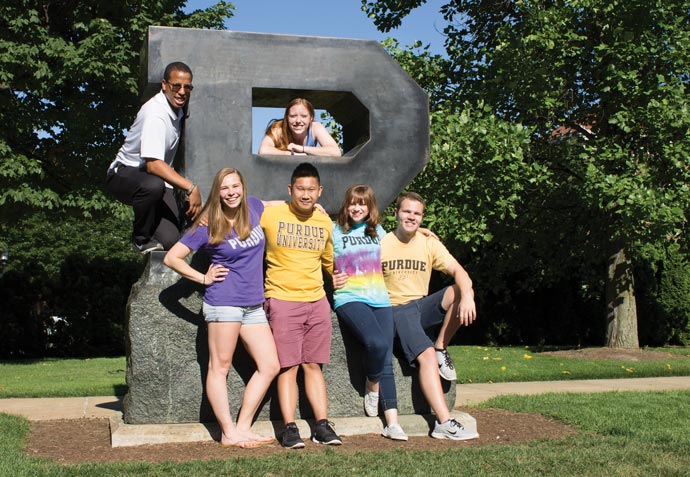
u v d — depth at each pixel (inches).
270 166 195.5
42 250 1045.8
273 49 198.4
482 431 189.3
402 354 192.4
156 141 174.2
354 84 205.0
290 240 171.0
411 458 153.6
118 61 461.4
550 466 148.4
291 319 170.1
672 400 250.8
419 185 411.5
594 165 407.8
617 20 420.8
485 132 392.2
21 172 442.3
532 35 406.3
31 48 446.6
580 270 550.9
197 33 192.1
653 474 143.7
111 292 557.0
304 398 185.0
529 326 614.2
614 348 469.4
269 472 141.4
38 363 468.1
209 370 168.2
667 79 409.1
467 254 544.7
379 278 181.5
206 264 180.4
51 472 138.9
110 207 481.4
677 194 394.6
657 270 596.1
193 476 137.7
